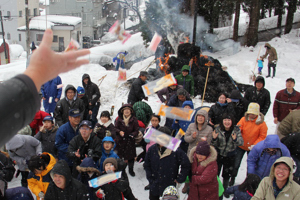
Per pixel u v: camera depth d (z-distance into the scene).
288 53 18.94
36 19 45.94
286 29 24.33
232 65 16.67
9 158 5.65
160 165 5.08
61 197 4.21
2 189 4.08
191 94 8.91
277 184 3.97
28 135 5.99
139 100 8.74
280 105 7.62
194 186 4.92
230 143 5.83
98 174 4.91
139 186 6.59
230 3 19.42
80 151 5.65
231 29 26.59
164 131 5.05
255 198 4.02
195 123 6.03
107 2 46.12
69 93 7.19
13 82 0.71
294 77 15.12
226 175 6.09
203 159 4.80
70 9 47.22
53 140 6.31
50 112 9.13
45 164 5.09
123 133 6.58
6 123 0.65
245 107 7.36
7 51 37.91
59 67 0.81
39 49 0.80
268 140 4.96
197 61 12.26
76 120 5.85
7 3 45.88
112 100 11.49
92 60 25.31
